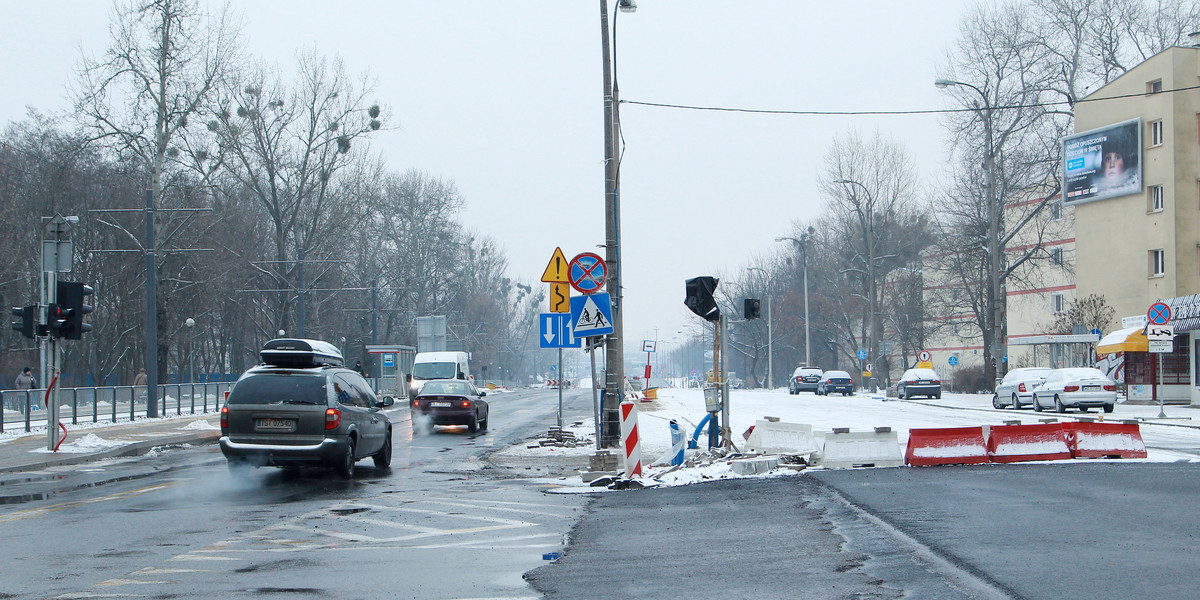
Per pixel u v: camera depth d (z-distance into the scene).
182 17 42.50
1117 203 48.22
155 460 20.28
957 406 41.38
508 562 8.50
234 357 76.25
